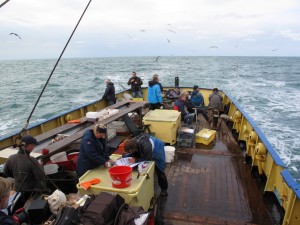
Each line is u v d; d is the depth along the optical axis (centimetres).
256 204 411
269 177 419
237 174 507
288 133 1123
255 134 526
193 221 373
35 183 340
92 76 4047
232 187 460
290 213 322
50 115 1605
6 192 170
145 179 340
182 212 393
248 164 550
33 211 271
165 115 668
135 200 310
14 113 1681
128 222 257
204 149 630
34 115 1614
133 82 1073
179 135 643
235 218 378
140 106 734
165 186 428
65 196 307
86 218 251
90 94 2336
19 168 329
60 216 243
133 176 342
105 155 391
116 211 274
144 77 3244
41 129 634
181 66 6375
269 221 371
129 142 384
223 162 560
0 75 5144
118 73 4447
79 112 802
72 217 244
